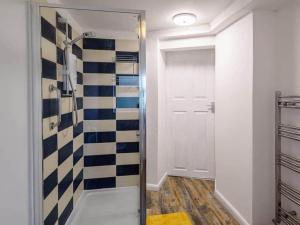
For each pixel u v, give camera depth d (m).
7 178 1.17
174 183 3.18
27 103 1.39
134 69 2.21
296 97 1.69
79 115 2.31
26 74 1.38
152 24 2.65
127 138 2.35
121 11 1.82
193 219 2.26
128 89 2.32
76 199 2.27
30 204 1.43
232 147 2.35
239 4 1.94
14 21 1.25
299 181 1.75
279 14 1.92
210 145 3.28
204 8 2.18
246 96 2.07
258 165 1.99
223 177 2.56
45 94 1.62
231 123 2.36
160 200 2.67
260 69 1.96
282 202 1.95
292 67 1.80
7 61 1.17
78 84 2.25
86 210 2.29
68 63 2.00
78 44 2.22
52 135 1.74
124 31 2.23
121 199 2.35
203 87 3.27
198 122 3.32
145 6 2.12
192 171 3.38
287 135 1.85
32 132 1.43
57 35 1.80
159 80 3.03
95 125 2.42
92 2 2.00
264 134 1.99
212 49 3.17
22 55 1.33
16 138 1.27
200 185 3.11
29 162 1.42
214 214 2.36
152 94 2.93
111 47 2.31
